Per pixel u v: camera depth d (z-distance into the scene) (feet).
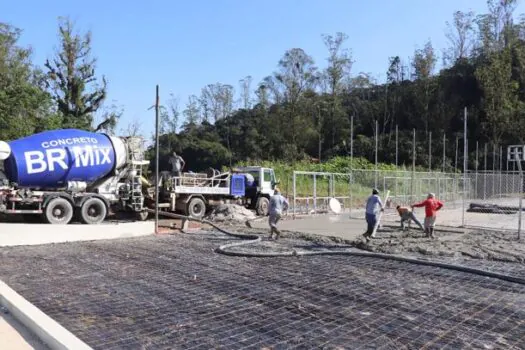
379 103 220.02
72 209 51.83
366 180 103.65
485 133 175.73
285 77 205.67
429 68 204.33
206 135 230.68
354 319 19.20
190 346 16.14
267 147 211.00
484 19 203.51
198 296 22.80
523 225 55.83
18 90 97.25
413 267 30.17
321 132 210.79
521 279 25.70
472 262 32.27
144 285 25.07
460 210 81.56
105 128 126.21
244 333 17.48
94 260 32.71
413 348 16.02
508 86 168.86
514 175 102.68
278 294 23.20
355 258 33.58
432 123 196.44
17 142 50.49
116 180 56.95
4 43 114.11
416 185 89.04
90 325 18.38
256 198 72.33
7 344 15.92
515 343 16.52
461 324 18.60
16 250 37.40
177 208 63.26
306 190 98.78
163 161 158.81
